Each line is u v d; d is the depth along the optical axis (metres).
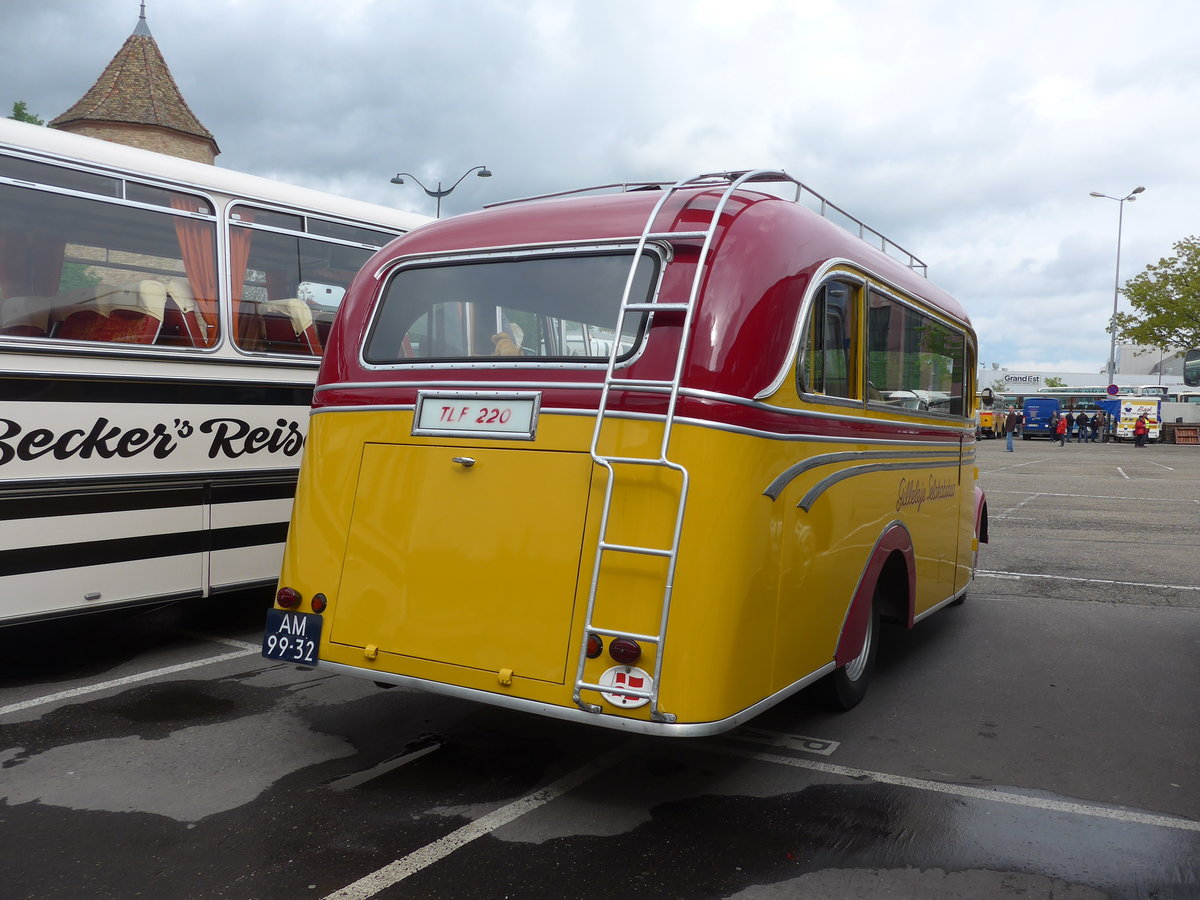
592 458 3.62
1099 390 59.03
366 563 4.14
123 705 5.21
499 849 3.61
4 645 6.43
